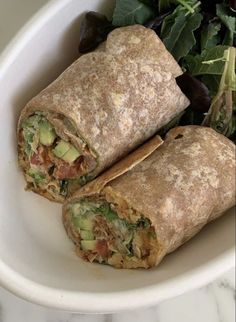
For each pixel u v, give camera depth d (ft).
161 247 0.86
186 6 0.98
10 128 0.92
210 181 0.91
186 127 0.96
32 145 0.92
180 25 0.99
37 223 0.94
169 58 0.94
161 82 0.93
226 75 1.00
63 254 0.93
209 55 1.00
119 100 0.90
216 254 0.89
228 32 1.03
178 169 0.90
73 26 0.96
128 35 0.93
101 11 0.98
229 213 0.96
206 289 1.02
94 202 0.90
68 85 0.90
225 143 0.95
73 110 0.88
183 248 0.93
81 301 0.80
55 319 0.93
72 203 0.92
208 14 1.02
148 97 0.92
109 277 0.89
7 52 0.89
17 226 0.91
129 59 0.92
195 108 1.01
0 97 0.89
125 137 0.91
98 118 0.89
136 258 0.90
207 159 0.92
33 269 0.85
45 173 0.94
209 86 1.02
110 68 0.91
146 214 0.86
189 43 0.99
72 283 0.85
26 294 0.79
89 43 0.96
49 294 0.79
